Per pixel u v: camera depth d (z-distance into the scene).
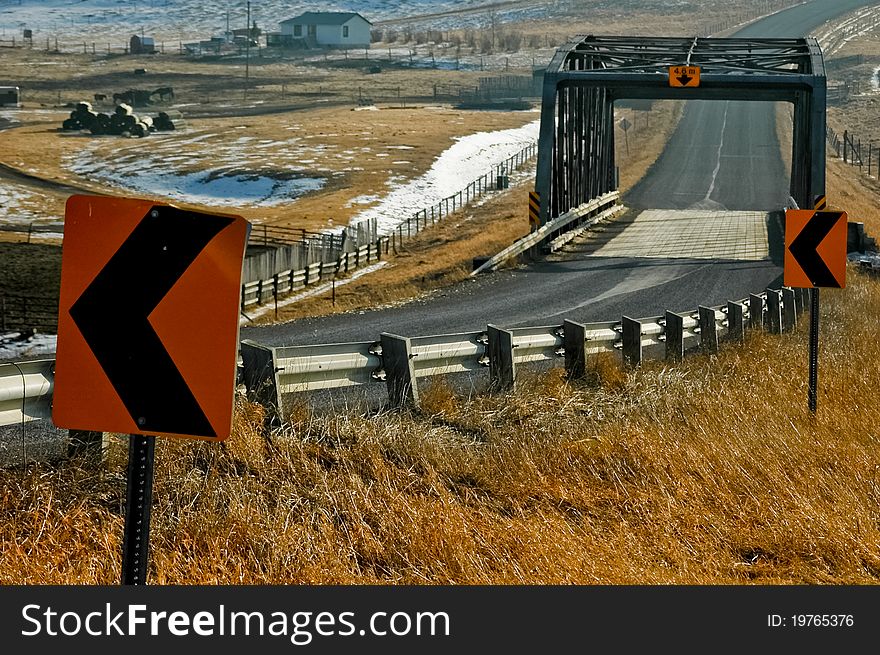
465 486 25.19
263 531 19.78
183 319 11.13
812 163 103.44
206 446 24.05
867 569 21.42
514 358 37.91
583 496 24.66
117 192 199.38
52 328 74.25
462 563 19.45
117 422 11.21
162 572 18.03
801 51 117.50
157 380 11.18
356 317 70.75
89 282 11.24
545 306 75.44
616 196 152.75
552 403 34.19
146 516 11.26
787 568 21.16
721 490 25.20
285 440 25.75
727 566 21.06
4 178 199.88
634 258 106.50
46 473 21.75
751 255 108.88
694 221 143.12
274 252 95.62
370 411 32.75
